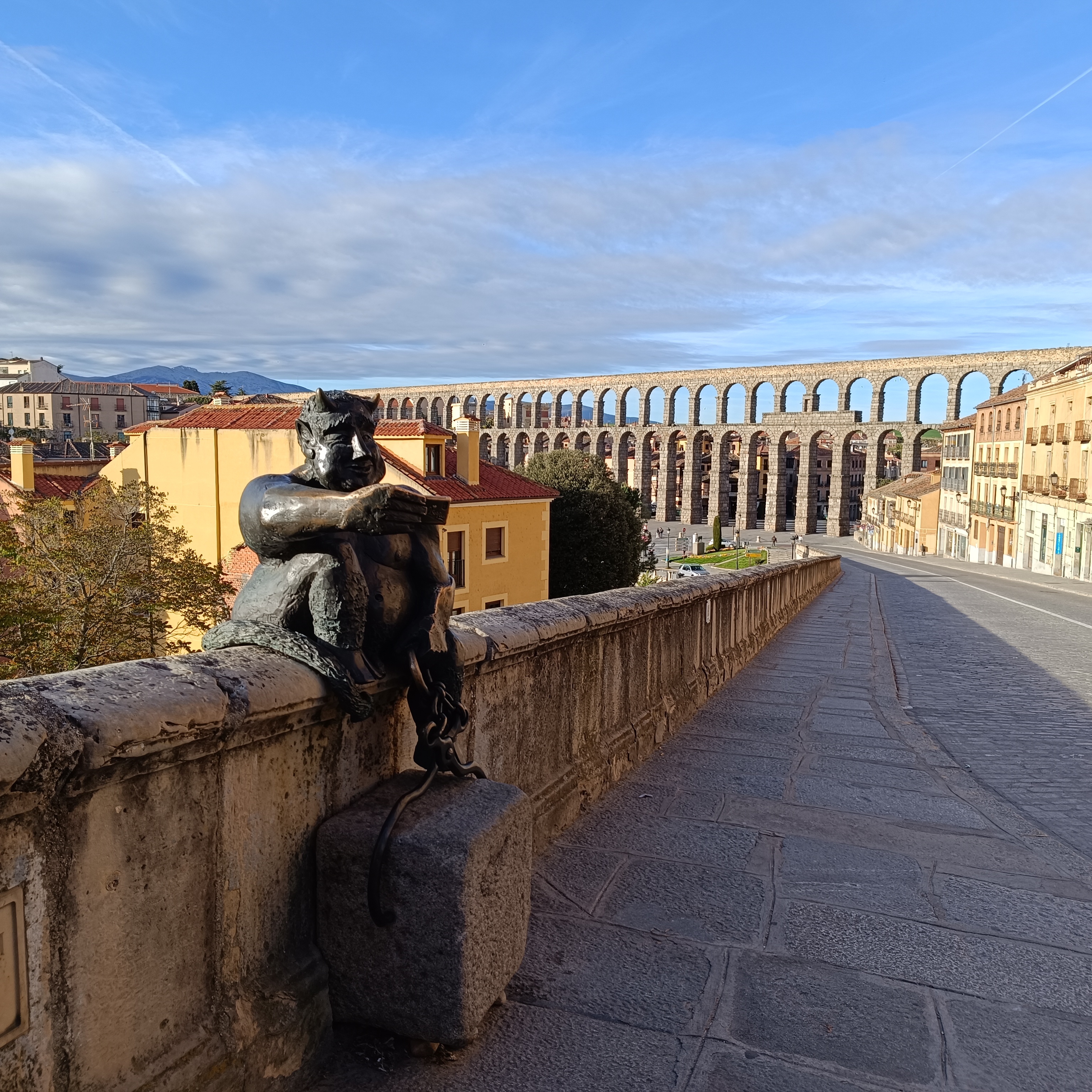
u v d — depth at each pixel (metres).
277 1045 2.25
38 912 1.62
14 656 20.23
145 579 23.14
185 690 1.90
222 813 2.10
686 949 3.28
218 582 24.58
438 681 2.71
